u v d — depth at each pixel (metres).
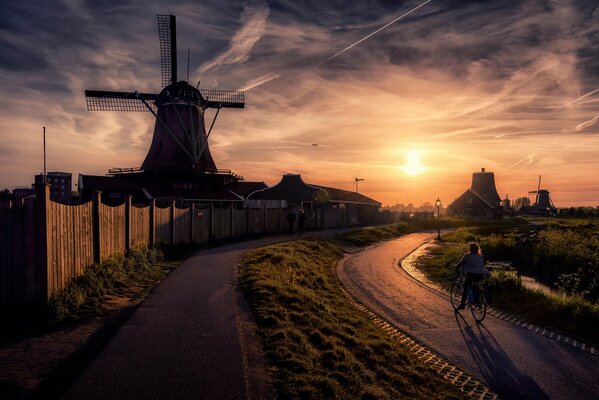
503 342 9.55
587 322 10.83
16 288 7.96
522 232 36.47
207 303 9.16
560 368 8.04
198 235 20.86
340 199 48.34
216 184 41.88
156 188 38.56
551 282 17.75
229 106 43.09
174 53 41.38
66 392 4.94
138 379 5.34
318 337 7.86
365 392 6.04
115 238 12.31
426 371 7.72
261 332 7.46
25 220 7.94
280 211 33.66
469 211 87.19
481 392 7.01
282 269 14.62
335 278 17.61
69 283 9.01
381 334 9.70
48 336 6.95
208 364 5.88
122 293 10.16
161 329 7.28
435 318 11.67
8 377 5.39
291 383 5.61
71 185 38.34
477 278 11.43
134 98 40.34
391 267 21.89
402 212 75.06
